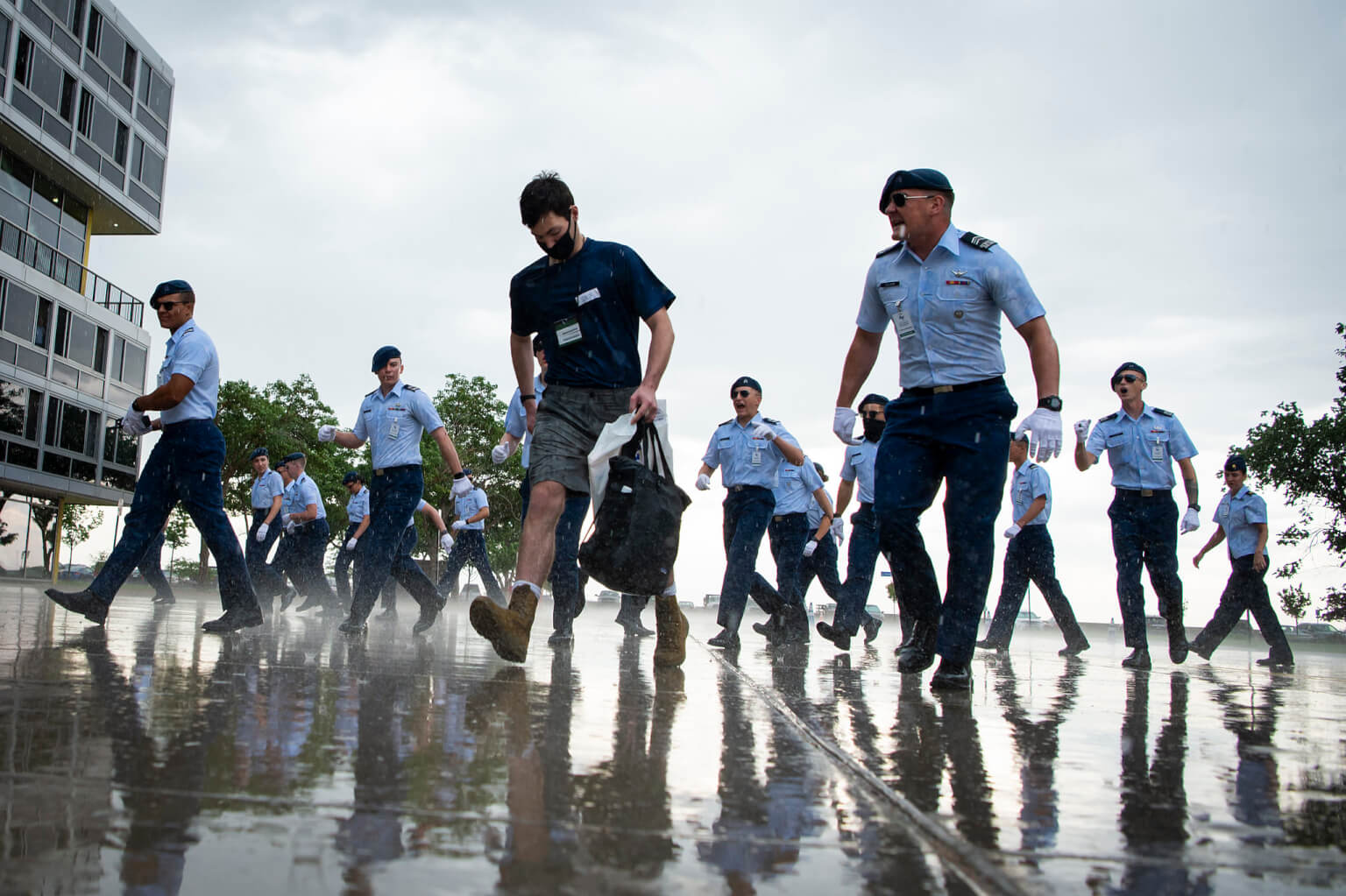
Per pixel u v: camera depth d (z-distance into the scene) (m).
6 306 27.75
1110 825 1.66
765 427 6.95
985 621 21.28
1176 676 5.73
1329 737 2.86
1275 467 34.12
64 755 1.83
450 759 1.94
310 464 39.12
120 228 35.25
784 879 1.29
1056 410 3.82
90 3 31.09
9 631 4.77
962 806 1.74
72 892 1.14
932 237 4.03
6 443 27.86
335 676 3.31
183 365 5.38
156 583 12.52
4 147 28.50
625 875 1.28
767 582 8.38
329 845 1.35
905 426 4.00
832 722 2.73
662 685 3.51
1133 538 7.27
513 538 42.81
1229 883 1.36
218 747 1.96
